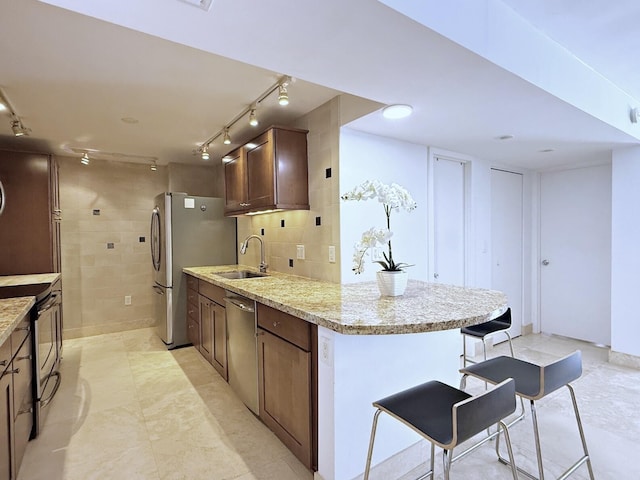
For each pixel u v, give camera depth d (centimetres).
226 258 414
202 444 201
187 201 388
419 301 183
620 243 313
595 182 377
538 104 200
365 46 138
